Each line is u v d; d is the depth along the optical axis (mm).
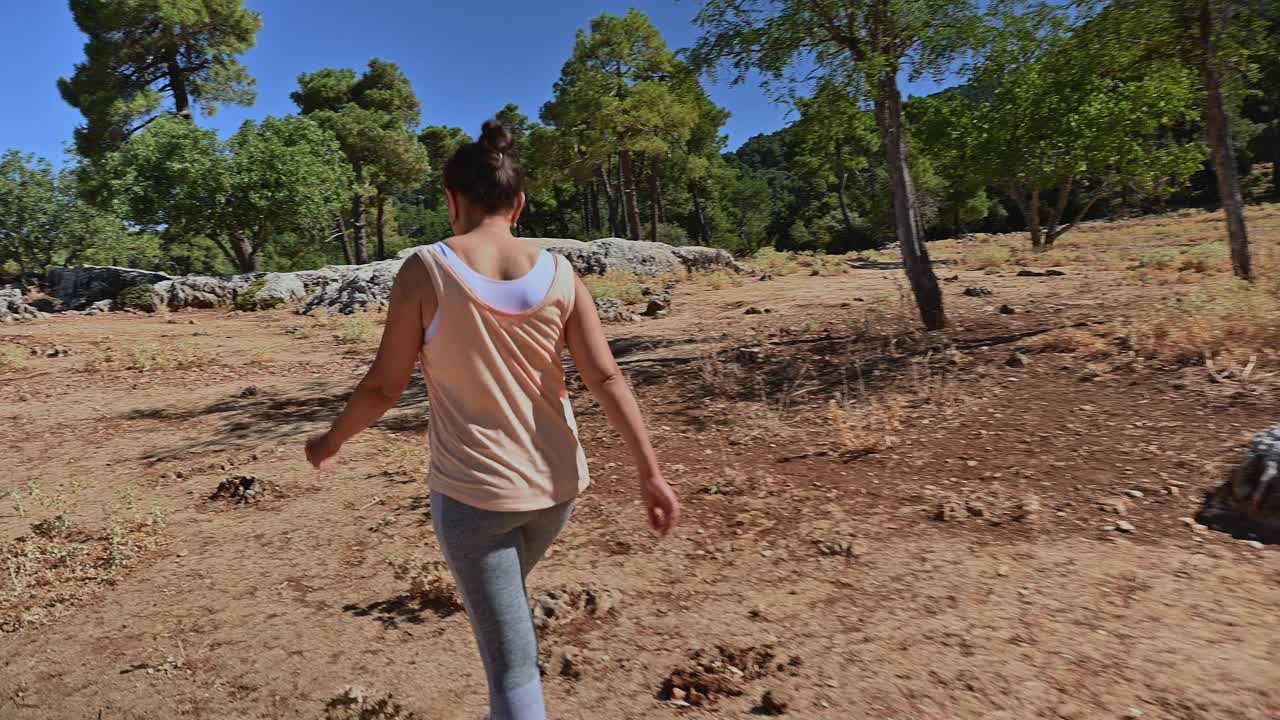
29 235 31047
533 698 1794
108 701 2965
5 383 10977
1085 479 4434
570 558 4027
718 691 2678
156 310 21156
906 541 3867
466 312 1739
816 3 8859
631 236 38250
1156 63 10703
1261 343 6488
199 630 3506
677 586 3596
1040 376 6734
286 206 25859
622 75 37125
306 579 3994
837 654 2846
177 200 24797
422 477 5586
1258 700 2334
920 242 9773
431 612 3523
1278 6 9359
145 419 8461
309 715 2775
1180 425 5105
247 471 6109
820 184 66188
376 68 45000
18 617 3729
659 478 1850
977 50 8906
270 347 13805
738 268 25000
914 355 8250
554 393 1855
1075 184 43375
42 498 5727
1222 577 3178
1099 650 2693
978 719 2367
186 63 32594
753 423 6434
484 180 1850
